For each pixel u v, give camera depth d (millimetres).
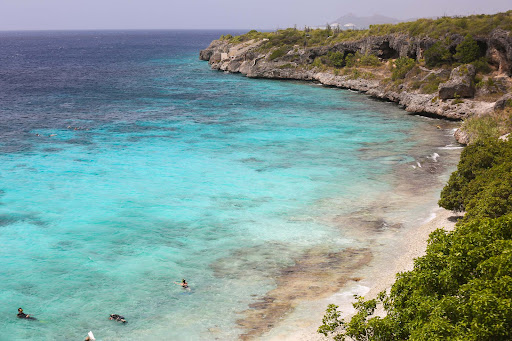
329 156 59125
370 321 19125
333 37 144125
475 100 79562
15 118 85125
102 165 56219
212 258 33406
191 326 25734
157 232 37750
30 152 61969
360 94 110688
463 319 16688
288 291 29016
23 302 28219
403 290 20609
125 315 26875
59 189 47812
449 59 95312
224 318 26422
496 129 60469
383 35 121438
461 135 64188
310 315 26359
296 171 53062
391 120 81188
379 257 32781
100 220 40188
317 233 37031
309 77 134625
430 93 86438
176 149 63500
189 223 39344
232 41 189625
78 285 30094
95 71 171875
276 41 153875
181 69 175625
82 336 25031
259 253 34000
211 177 51312
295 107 95625
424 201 43219
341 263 32219
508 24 86875
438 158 57031
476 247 20531
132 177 51594
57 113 90812
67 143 67062
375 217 39844
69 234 37531
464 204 36281
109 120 84188
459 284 19594
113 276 31141
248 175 51844
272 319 26172
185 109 95500
